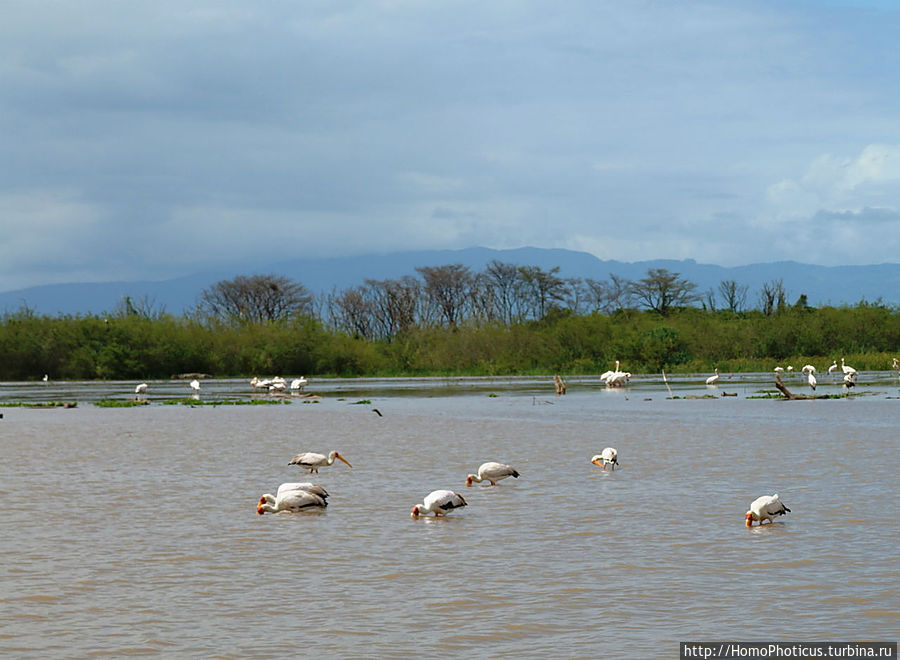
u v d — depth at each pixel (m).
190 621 17.17
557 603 18.03
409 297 192.50
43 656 15.45
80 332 128.38
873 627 16.58
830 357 132.00
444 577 19.86
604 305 195.75
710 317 150.75
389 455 40.34
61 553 22.09
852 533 23.55
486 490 30.73
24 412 67.75
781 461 36.78
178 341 130.38
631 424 54.00
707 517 25.75
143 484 32.31
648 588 18.94
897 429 49.19
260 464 37.69
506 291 195.62
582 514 26.39
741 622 16.88
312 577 19.97
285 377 131.38
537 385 101.06
